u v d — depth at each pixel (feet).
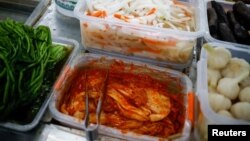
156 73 1.53
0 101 1.23
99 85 1.47
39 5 1.96
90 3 1.66
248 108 1.26
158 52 1.57
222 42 1.57
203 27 1.57
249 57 1.54
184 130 1.26
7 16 2.11
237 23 1.68
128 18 1.59
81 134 1.29
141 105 1.39
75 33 1.81
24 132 1.29
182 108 1.40
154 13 1.63
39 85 1.33
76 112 1.33
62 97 1.41
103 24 1.53
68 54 1.62
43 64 1.39
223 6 1.92
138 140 1.24
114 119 1.34
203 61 1.43
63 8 1.85
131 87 1.48
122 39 1.57
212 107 1.29
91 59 1.57
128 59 1.60
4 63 1.25
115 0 1.69
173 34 1.47
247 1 1.96
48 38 1.55
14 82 1.24
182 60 1.57
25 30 1.51
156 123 1.34
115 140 1.26
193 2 1.78
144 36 1.52
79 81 1.51
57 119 1.30
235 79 1.36
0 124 1.27
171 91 1.52
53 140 1.27
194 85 1.52
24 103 1.31
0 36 1.37
